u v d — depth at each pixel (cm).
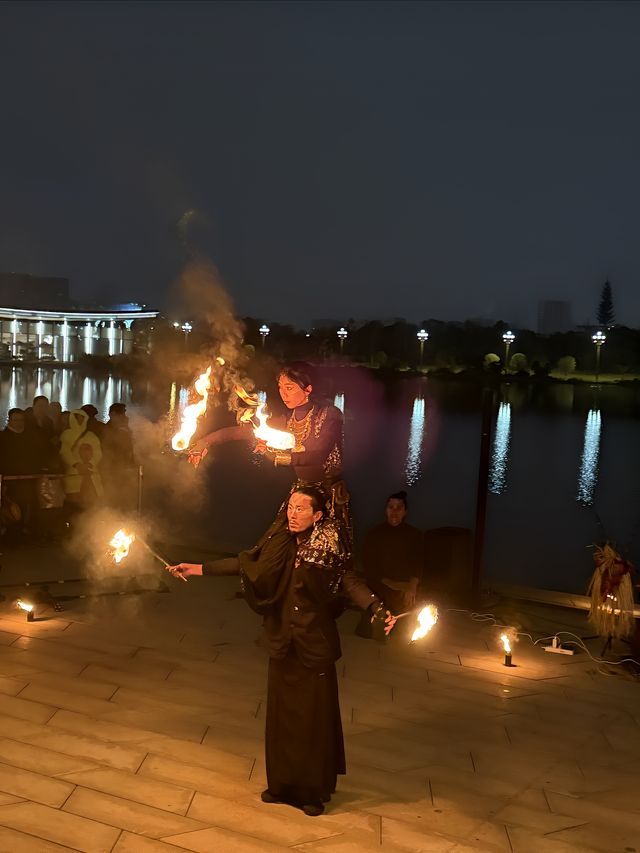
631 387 11212
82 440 1136
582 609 948
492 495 2611
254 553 475
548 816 502
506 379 11769
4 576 956
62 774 505
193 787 501
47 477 1016
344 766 496
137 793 488
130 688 656
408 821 482
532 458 3631
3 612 829
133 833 444
